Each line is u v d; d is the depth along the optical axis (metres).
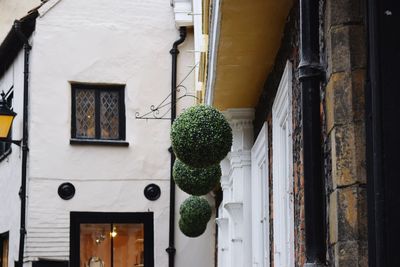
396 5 3.47
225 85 8.21
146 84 14.73
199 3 13.18
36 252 14.12
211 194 14.19
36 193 14.24
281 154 6.78
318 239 3.68
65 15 14.67
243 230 9.30
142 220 14.48
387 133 3.38
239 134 9.37
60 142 14.41
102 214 14.39
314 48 3.82
